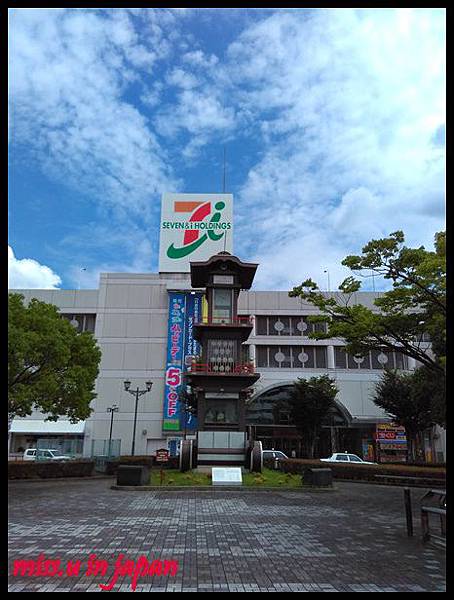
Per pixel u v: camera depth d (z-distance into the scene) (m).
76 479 25.08
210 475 20.86
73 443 43.47
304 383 41.25
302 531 10.77
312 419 40.31
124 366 46.69
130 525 11.21
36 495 17.22
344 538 10.07
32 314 21.39
